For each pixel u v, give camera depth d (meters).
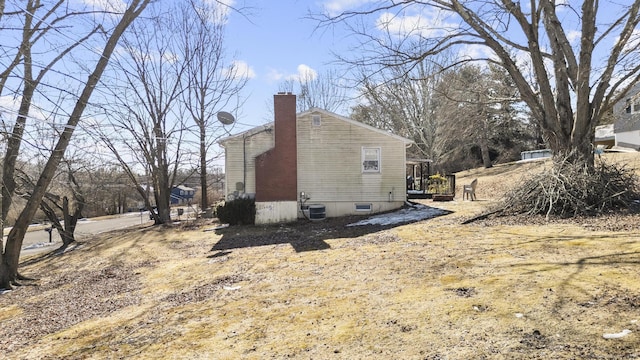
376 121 33.12
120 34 8.45
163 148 19.59
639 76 9.91
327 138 16.02
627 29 9.23
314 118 16.00
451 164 37.25
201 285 7.14
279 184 15.17
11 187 9.75
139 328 5.08
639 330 3.30
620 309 3.74
